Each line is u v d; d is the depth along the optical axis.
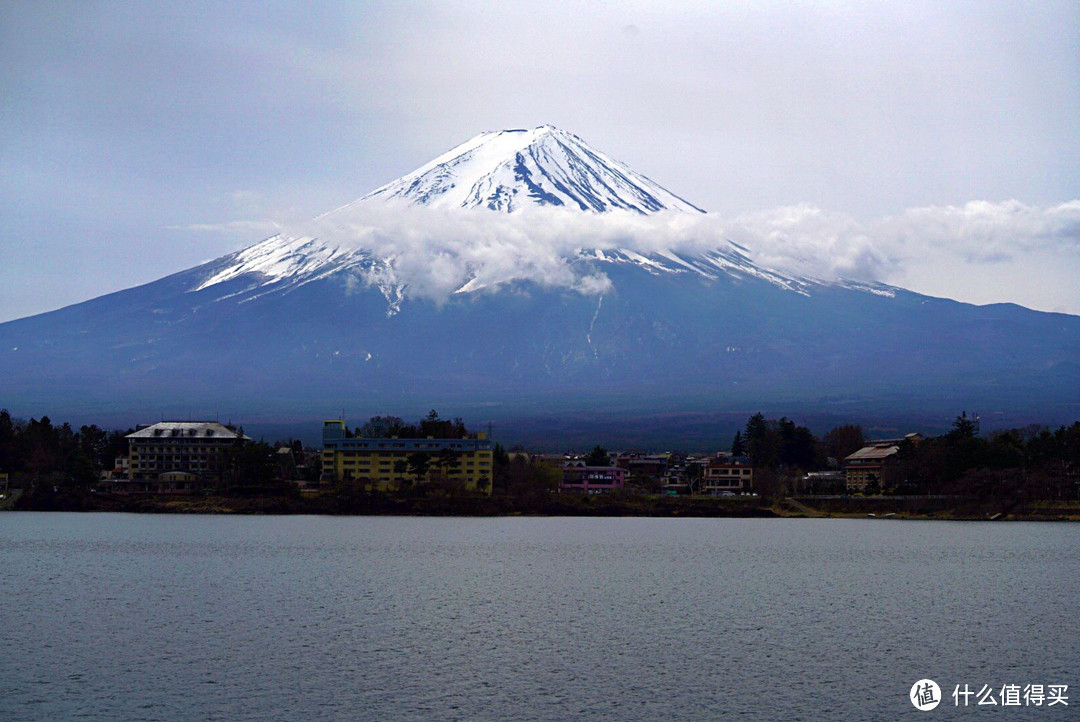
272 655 127.94
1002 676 120.88
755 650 131.62
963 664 125.69
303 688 114.62
